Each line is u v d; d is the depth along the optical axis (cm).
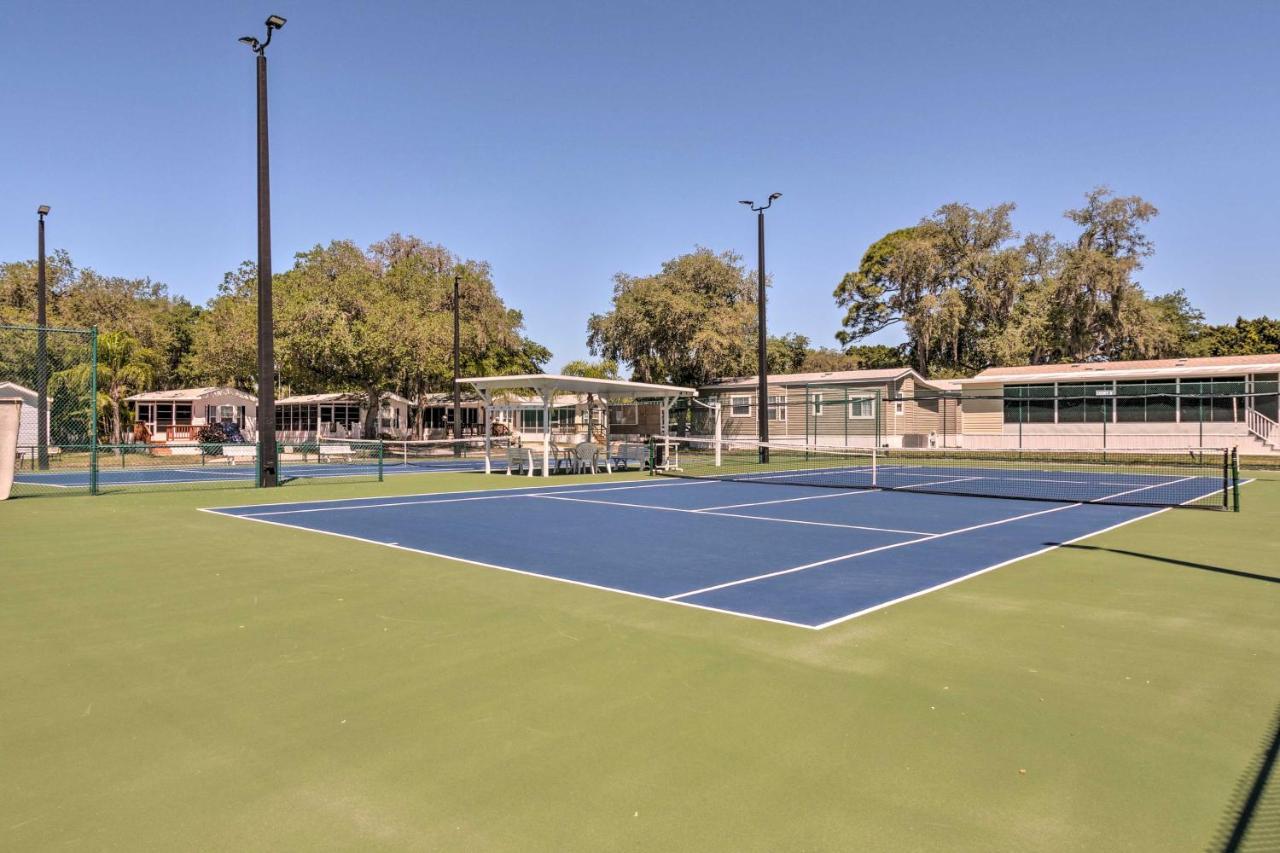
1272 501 1669
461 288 4469
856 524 1298
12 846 309
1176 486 2088
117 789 359
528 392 5481
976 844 312
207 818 332
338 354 3384
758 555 988
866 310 5944
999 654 564
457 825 327
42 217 2673
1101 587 797
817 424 3959
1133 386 3188
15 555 969
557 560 945
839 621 658
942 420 4153
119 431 3428
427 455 3894
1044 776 372
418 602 723
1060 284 4538
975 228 5266
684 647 581
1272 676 516
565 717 445
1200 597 750
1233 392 3008
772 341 5738
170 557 955
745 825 327
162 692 485
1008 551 1027
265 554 978
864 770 378
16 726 432
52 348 3055
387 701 470
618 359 4753
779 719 442
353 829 324
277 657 555
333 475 2455
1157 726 431
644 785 363
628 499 1709
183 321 6044
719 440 2733
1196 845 311
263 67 1917
